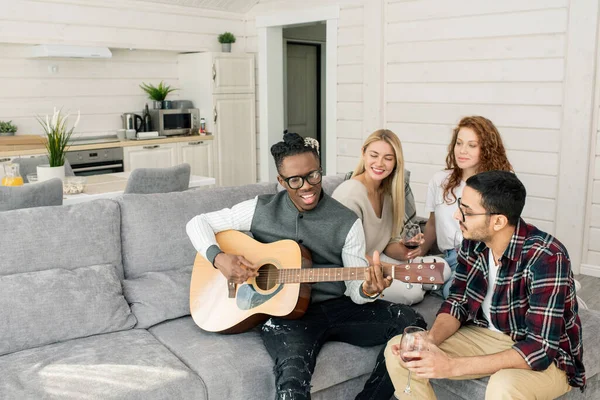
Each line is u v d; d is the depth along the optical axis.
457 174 2.92
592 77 4.43
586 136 4.52
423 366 1.79
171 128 6.64
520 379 1.84
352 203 2.59
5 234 2.28
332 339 2.31
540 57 4.73
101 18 6.08
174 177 3.76
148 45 6.45
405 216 2.78
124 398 1.84
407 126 5.70
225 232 2.43
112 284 2.39
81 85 6.29
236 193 2.85
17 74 5.84
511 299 1.96
